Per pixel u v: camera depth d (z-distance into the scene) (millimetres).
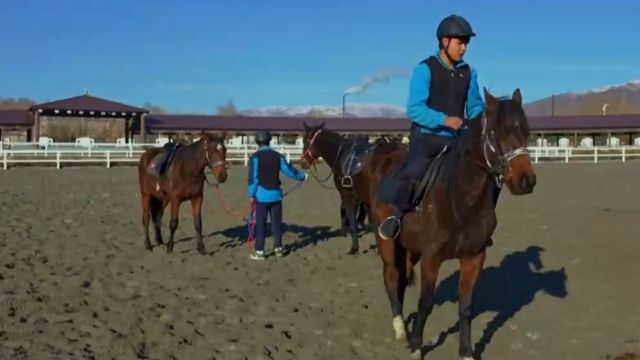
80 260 10859
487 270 10094
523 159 5219
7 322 7105
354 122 63250
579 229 13250
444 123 5781
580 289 8758
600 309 7867
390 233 6211
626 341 6781
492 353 6645
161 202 12695
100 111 49750
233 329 7277
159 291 8914
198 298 8578
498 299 8523
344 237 13852
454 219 5672
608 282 9016
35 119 48719
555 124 63375
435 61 6055
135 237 13570
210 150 11430
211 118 61875
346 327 7453
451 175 5703
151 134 58719
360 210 13922
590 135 68812
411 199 5992
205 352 6477
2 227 13828
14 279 9156
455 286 9172
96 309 7859
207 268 10594
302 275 10180
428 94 6027
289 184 26188
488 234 5719
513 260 10680
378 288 9312
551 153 46188
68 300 8195
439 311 8078
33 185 23781
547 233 12984
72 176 28484
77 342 6590
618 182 25641
